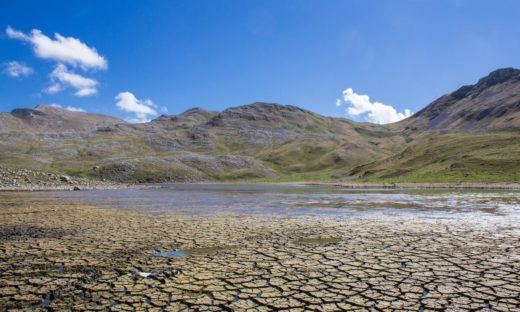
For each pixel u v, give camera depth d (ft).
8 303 32.53
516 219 81.61
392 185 276.62
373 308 30.99
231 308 31.17
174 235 63.62
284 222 79.05
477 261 45.06
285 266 43.50
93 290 35.70
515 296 33.40
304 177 518.37
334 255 48.65
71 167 497.46
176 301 32.78
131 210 106.63
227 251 51.31
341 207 114.52
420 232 65.51
